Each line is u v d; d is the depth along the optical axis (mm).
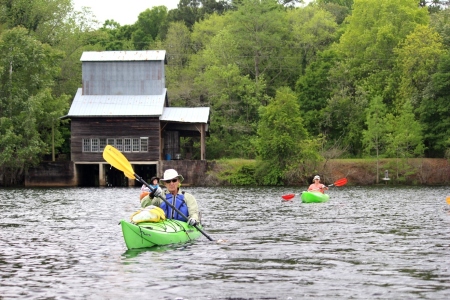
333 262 14484
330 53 75125
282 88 77000
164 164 59656
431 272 13320
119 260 14953
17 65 60469
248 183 59344
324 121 70500
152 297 11469
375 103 62406
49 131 65250
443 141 62938
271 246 16828
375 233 19562
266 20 82062
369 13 76875
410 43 68250
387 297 11344
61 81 73500
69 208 30953
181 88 76312
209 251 16047
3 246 17422
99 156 60562
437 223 22484
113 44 92812
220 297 11430
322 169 59688
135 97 61594
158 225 17359
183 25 91500
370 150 65438
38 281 12844
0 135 58156
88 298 11492
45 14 75875
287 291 11781
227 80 75562
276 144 57812
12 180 60625
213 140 74312
